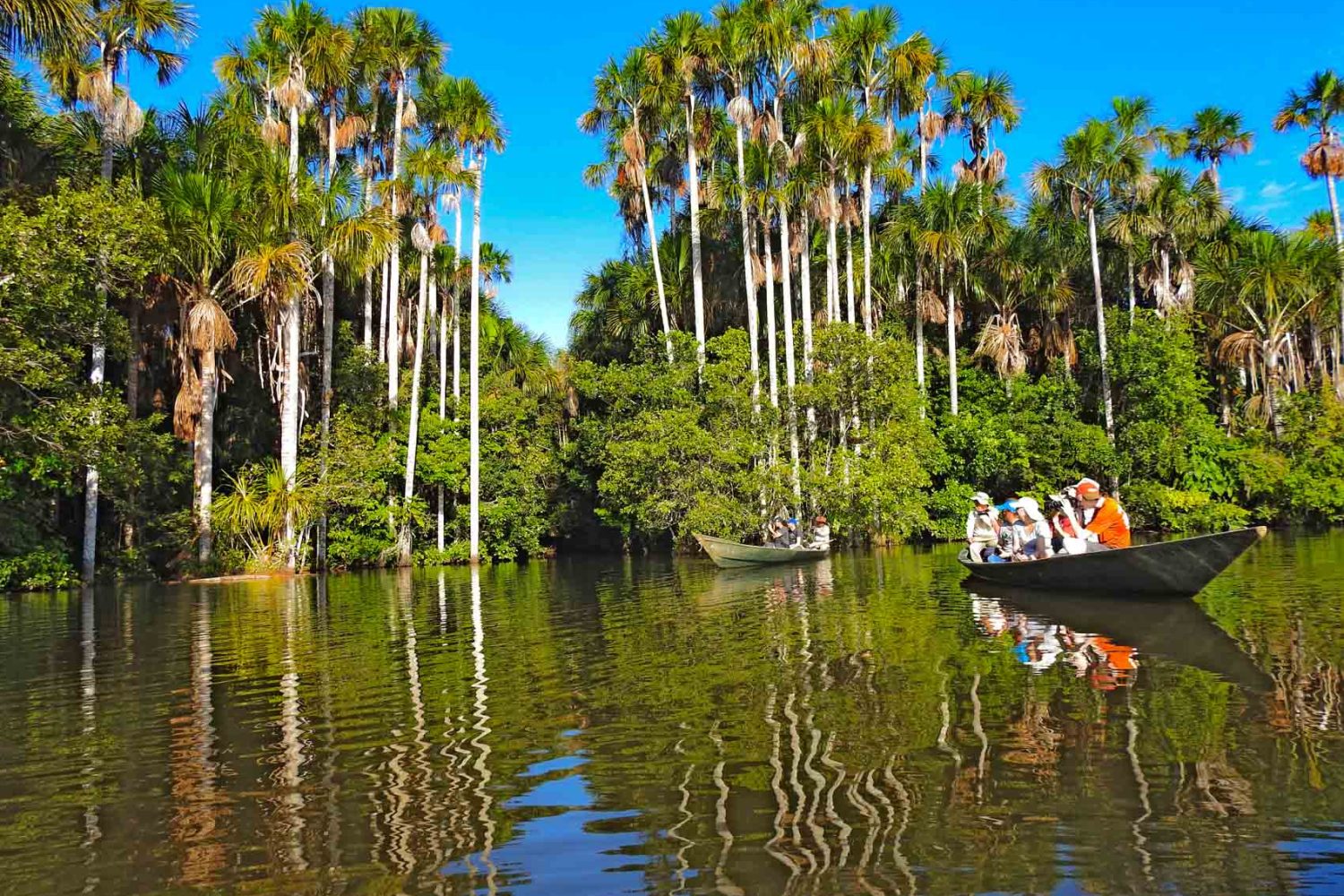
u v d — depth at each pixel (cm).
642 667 852
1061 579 1303
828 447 2859
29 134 2231
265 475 2542
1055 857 393
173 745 623
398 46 2891
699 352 3023
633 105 3138
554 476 3578
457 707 712
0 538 2120
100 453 2033
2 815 485
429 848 429
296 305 2483
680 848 420
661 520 2947
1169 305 3288
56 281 1820
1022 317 3847
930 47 3027
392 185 2825
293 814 480
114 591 1991
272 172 2433
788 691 720
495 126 2948
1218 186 3344
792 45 2816
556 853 418
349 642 1075
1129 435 3080
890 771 513
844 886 373
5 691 828
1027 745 552
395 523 2900
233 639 1134
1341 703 619
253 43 2642
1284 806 442
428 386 3600
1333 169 3189
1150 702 642
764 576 1872
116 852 432
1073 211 3219
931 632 985
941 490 3159
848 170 2898
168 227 2245
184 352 2456
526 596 1619
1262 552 1927
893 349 2767
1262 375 3528
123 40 2322
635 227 3662
